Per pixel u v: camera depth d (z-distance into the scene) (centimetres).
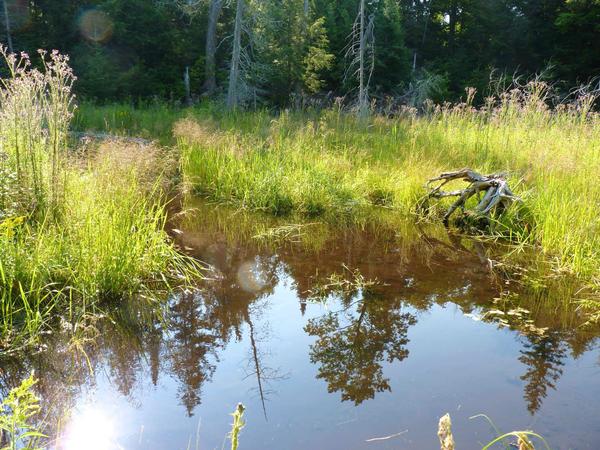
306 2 2103
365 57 2202
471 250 608
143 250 492
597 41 2366
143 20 2197
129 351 361
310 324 411
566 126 946
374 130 1269
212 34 2144
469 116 1177
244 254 582
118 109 1622
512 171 817
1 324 369
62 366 335
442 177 734
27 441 256
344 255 584
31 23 2108
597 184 643
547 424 280
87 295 415
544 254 589
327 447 262
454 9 3084
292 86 1958
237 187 838
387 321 417
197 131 966
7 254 402
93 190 513
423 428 278
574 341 383
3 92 507
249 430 275
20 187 484
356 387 320
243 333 393
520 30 2717
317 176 821
